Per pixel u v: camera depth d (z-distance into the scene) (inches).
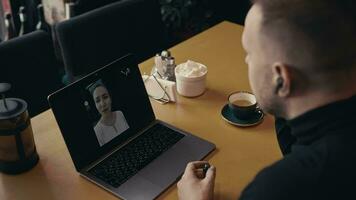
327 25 31.2
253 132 55.7
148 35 80.3
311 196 30.5
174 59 68.3
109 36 74.5
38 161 51.4
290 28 31.7
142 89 56.4
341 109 32.4
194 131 56.0
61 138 54.9
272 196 31.1
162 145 53.3
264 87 35.1
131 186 47.7
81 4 107.3
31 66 66.1
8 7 112.3
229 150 52.9
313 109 33.3
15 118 46.9
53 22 110.3
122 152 52.2
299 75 32.8
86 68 72.7
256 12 33.8
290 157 33.0
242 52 73.6
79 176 49.4
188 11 123.0
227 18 133.7
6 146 48.0
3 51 63.1
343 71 32.0
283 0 32.5
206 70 62.6
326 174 30.7
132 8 77.0
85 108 50.6
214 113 59.2
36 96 67.4
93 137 50.9
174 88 60.4
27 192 47.6
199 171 47.2
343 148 31.2
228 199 46.3
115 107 53.4
